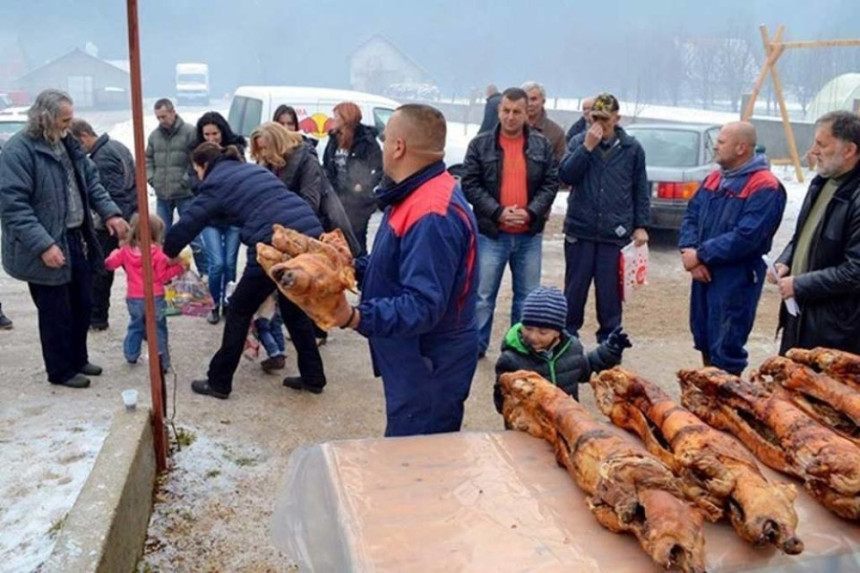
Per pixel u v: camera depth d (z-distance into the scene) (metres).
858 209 3.51
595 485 1.86
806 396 2.36
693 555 1.61
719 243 4.34
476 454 2.18
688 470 1.90
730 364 4.52
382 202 2.66
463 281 2.68
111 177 6.32
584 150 5.29
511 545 1.74
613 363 3.37
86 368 4.97
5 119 15.43
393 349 2.78
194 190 6.82
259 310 5.02
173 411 4.39
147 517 3.42
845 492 1.87
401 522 1.82
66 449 3.87
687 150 9.90
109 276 5.90
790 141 14.98
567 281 5.62
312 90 11.17
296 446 4.24
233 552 3.29
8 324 5.95
